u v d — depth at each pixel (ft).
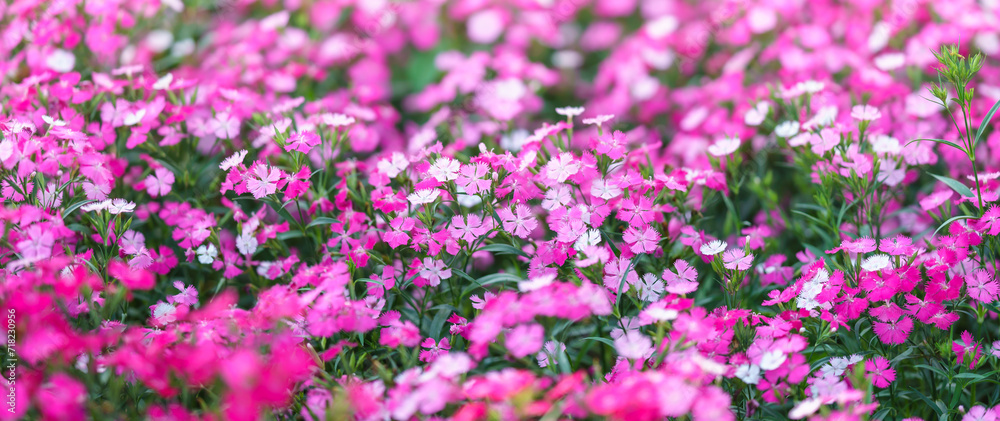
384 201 7.76
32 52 9.66
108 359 5.88
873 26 11.57
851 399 5.57
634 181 7.55
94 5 10.22
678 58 13.47
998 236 7.50
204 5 12.64
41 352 5.45
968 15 10.60
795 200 10.85
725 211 10.82
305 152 7.65
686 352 6.05
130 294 7.79
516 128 12.37
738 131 10.85
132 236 7.89
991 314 7.93
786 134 9.01
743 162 11.10
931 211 8.80
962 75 7.06
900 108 10.19
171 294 8.21
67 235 6.93
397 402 5.79
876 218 8.66
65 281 5.84
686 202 8.68
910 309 6.90
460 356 5.90
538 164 7.91
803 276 7.27
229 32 12.13
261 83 10.99
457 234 7.33
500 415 5.33
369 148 10.32
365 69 12.73
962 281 6.84
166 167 8.82
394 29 13.46
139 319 8.32
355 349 7.55
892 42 11.25
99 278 6.41
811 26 11.69
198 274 8.77
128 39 11.25
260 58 11.66
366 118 10.05
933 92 7.27
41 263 6.10
